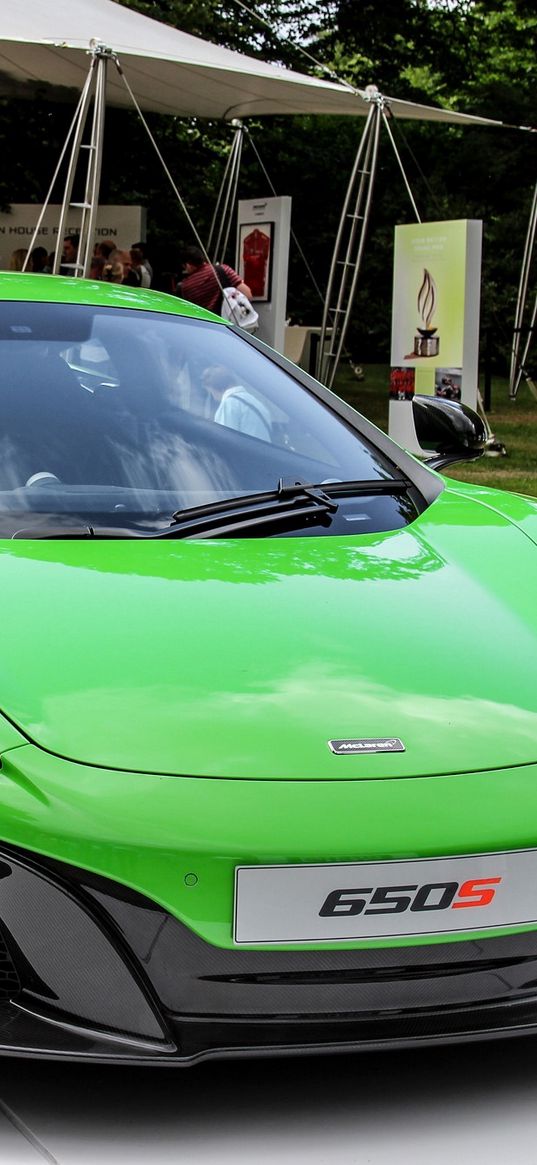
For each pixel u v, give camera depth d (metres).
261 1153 1.68
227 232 15.55
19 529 2.28
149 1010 1.70
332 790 1.71
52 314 2.90
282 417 2.84
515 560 2.46
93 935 1.68
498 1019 1.78
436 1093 1.83
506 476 9.22
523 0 20.62
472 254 10.06
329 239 19.94
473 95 20.56
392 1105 1.80
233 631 2.00
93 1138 1.69
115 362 2.81
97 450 2.54
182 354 2.90
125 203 18.14
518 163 20.48
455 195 20.64
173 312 3.11
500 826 1.73
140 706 1.79
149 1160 1.65
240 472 2.61
